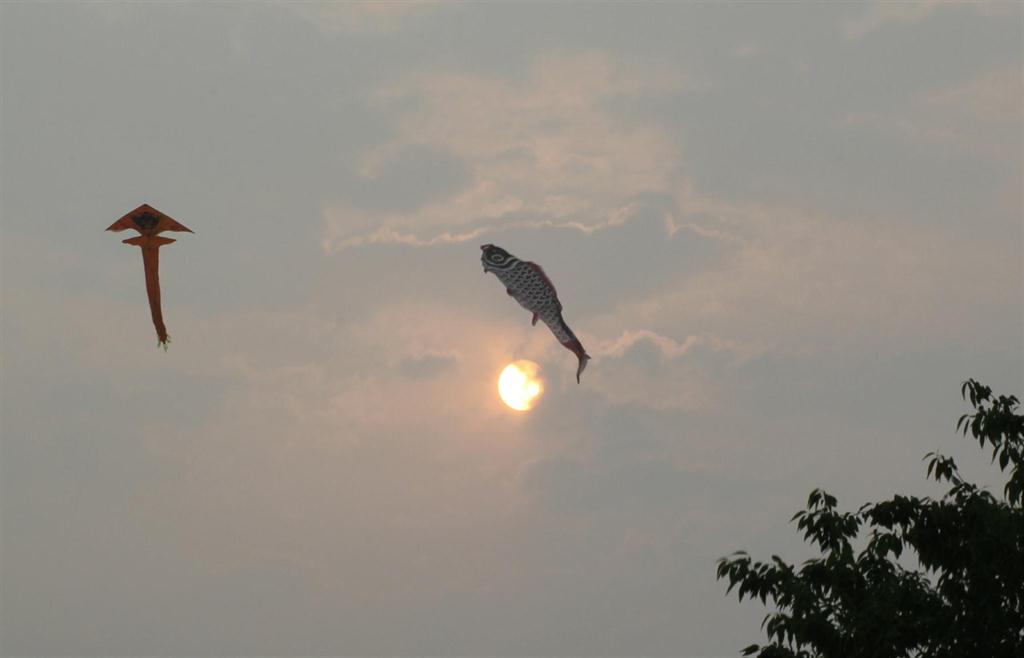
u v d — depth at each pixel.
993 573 49.88
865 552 52.28
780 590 52.19
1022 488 52.75
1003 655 48.88
